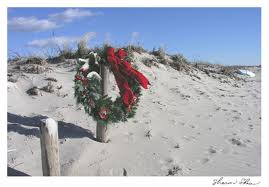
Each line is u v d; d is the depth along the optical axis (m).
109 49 2.01
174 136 2.21
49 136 1.56
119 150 1.95
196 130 2.36
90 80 1.97
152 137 2.15
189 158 1.94
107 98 1.98
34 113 2.35
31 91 2.64
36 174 1.69
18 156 1.82
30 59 3.28
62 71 3.10
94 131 2.15
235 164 1.90
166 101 2.88
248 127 2.49
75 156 1.83
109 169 1.77
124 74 2.05
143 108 2.62
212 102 3.07
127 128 2.24
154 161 1.87
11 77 2.84
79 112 2.39
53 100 2.56
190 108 2.82
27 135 2.03
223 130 2.40
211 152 2.04
